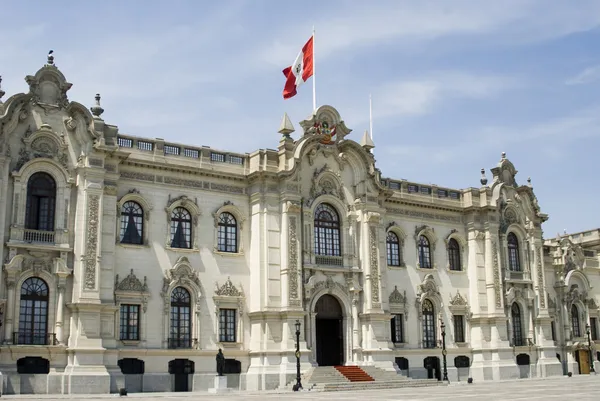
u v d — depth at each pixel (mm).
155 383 50250
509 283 69938
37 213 47688
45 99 48656
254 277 55594
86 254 47656
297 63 62000
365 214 60906
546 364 70688
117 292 49875
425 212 67688
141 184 52594
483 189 70062
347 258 59875
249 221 57094
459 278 68500
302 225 57625
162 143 53938
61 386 45562
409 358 63000
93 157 49156
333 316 59031
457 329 67562
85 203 48250
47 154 48094
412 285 65188
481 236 69375
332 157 60844
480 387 53000
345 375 54844
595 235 91562
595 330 80188
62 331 46500
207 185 55562
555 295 77438
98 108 50438
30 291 46531
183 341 52500
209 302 53844
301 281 56062
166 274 52344
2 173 46156
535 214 74125
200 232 54531
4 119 46375
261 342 54062
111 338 48250
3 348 44312
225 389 49469
